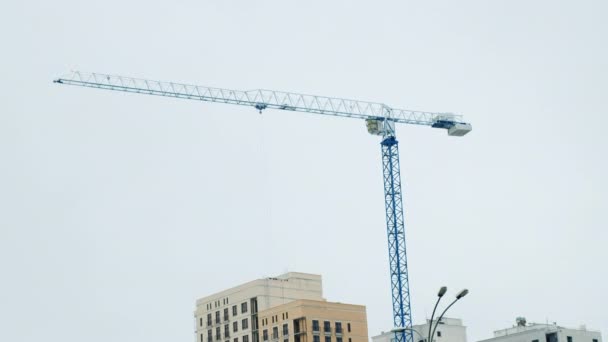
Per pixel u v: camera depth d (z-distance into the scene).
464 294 78.12
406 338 192.12
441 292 76.50
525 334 195.75
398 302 194.75
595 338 198.50
